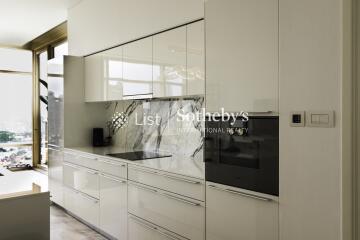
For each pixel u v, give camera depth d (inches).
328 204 62.9
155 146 147.4
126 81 137.6
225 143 83.7
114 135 177.3
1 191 81.3
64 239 135.0
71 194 162.7
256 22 75.9
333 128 62.0
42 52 263.9
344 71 60.2
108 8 148.5
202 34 100.0
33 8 181.9
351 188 59.6
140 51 128.9
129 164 119.2
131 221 118.6
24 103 270.1
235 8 80.8
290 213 69.2
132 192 117.9
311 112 65.2
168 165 109.7
